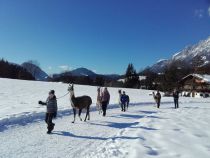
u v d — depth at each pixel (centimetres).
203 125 1555
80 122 1666
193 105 3581
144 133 1271
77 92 4878
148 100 4184
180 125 1530
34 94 3875
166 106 3278
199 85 7181
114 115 2078
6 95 3494
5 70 10931
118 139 1152
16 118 1591
